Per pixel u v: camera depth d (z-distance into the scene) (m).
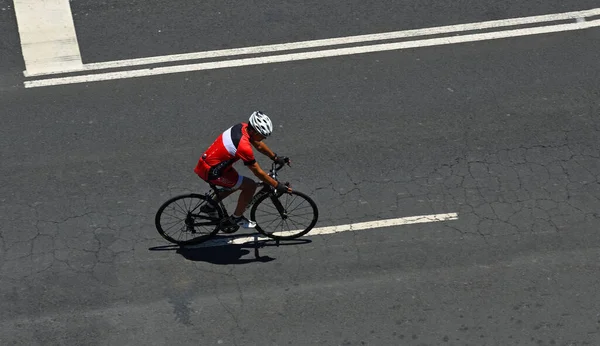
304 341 18.23
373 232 20.64
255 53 25.98
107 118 23.77
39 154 22.59
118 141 23.03
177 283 19.42
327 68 25.50
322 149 22.84
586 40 26.42
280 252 20.19
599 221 20.83
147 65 25.50
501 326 18.50
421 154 22.72
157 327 18.50
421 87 24.86
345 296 19.12
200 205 19.97
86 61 25.58
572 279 19.44
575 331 18.39
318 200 21.42
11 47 25.91
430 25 27.02
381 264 19.86
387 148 22.89
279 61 25.72
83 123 23.59
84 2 27.66
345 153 22.73
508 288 19.27
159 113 23.95
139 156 22.59
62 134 23.22
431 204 21.34
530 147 22.92
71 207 21.12
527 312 18.78
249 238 20.56
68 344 18.14
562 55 25.92
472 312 18.78
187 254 20.11
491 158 22.61
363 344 18.17
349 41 26.42
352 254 20.11
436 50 26.11
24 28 26.55
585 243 20.30
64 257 19.92
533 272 19.61
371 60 25.78
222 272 19.70
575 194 21.58
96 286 19.30
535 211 21.11
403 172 22.22
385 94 24.61
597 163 22.44
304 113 23.97
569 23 27.03
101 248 20.16
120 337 18.30
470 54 25.97
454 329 18.45
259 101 24.38
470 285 19.34
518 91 24.72
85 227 20.64
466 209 21.20
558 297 19.08
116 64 25.50
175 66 25.48
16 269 19.61
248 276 19.59
